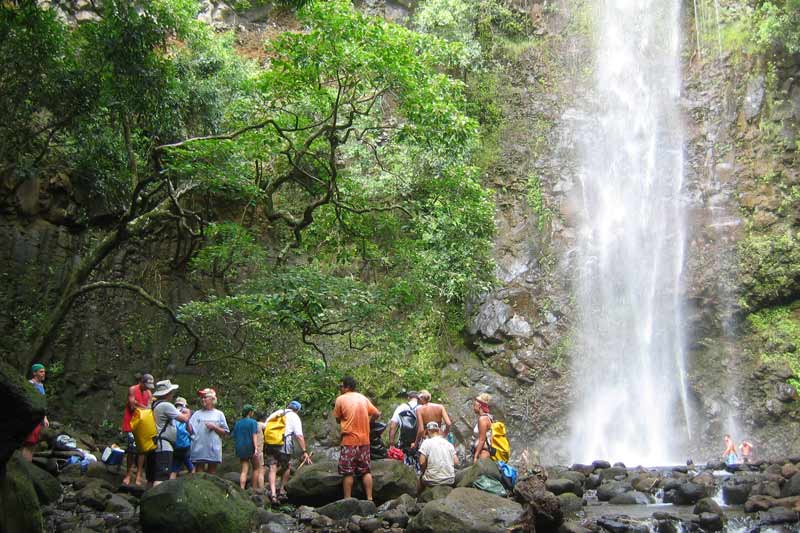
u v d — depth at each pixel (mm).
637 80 24672
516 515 7262
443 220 13195
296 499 9062
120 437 16016
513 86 24156
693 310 20844
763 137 21719
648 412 20172
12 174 16688
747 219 21156
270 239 19000
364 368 18062
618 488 10430
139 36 11133
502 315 19844
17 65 11312
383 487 8883
